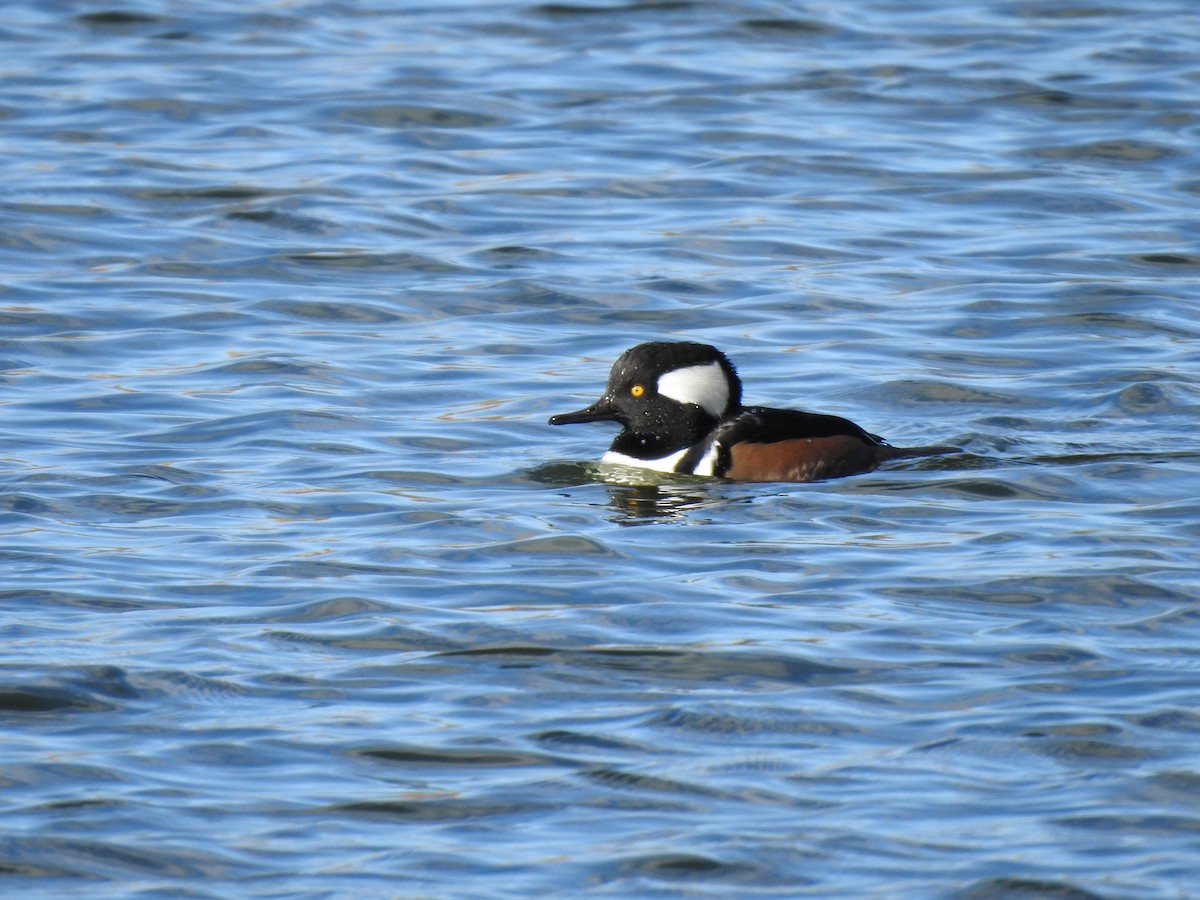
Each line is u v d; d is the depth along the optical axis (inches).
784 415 582.9
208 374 655.1
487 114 995.3
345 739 372.2
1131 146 937.5
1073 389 637.9
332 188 879.1
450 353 683.4
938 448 578.9
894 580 464.1
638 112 998.4
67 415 610.2
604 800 346.6
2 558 478.3
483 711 385.7
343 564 478.3
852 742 369.4
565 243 809.5
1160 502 526.9
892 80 1050.1
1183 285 753.6
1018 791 347.9
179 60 1086.4
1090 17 1172.5
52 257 788.0
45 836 332.8
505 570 475.5
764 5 1194.0
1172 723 374.0
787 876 319.3
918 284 757.3
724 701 389.1
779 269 777.6
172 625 433.1
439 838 333.4
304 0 1214.9
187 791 350.3
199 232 820.0
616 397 592.1
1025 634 424.5
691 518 524.7
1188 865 320.2
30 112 988.6
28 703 387.5
